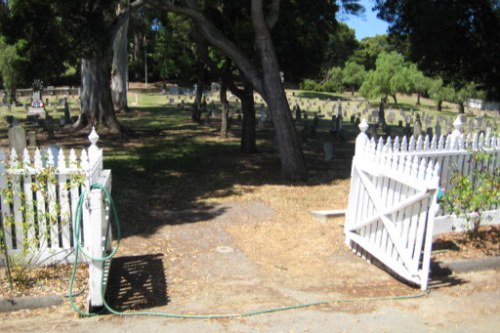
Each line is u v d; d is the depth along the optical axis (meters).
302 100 55.44
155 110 39.81
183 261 7.64
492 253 7.62
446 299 6.25
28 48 16.45
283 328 5.29
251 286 6.71
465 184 7.98
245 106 19.27
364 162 7.88
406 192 6.84
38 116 27.78
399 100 67.06
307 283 6.88
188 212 10.62
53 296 5.91
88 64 25.55
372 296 6.37
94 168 7.03
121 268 7.30
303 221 10.05
